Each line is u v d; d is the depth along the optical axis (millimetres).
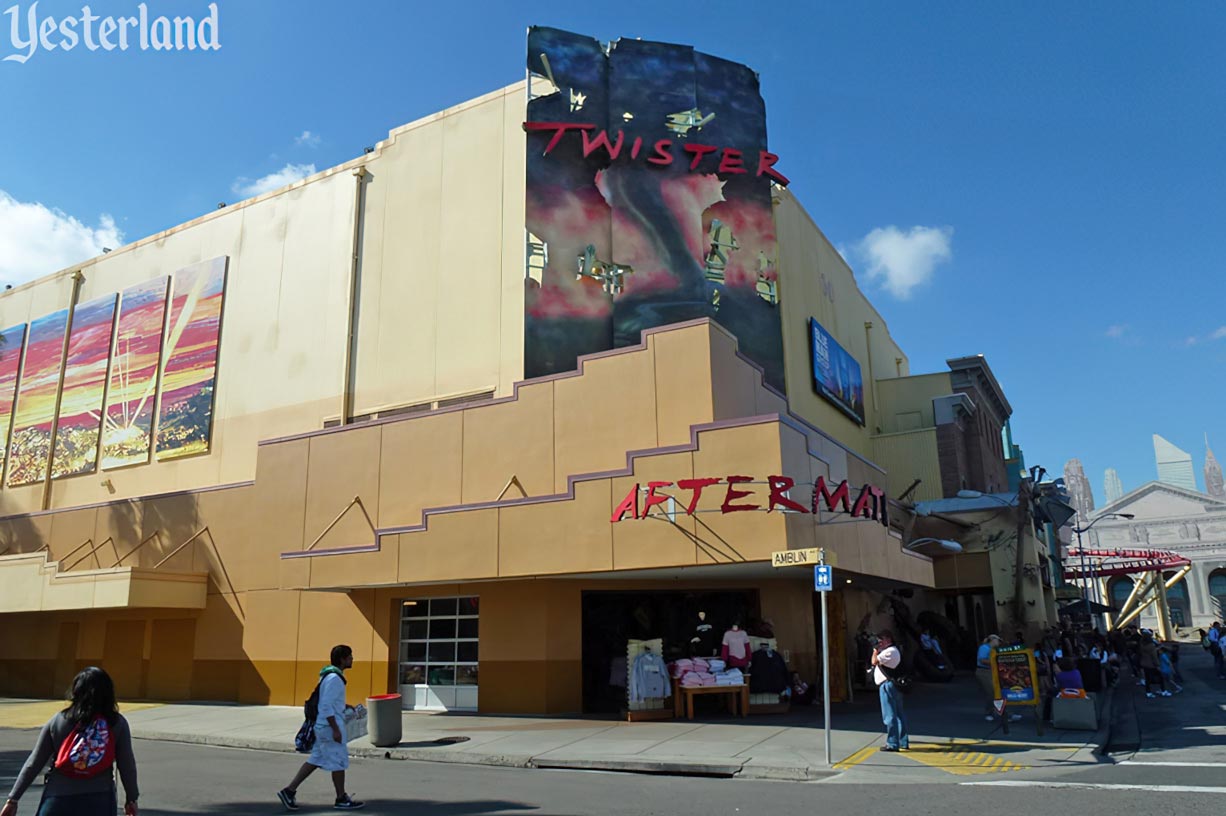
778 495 15359
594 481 17234
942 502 34594
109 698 5684
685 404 18109
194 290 31141
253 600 23953
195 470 29344
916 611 34344
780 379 26422
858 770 12125
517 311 24688
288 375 28109
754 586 20688
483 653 19875
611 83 26500
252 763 13992
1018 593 31781
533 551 17562
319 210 29078
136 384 31719
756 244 27000
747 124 27656
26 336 35656
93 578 24344
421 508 21016
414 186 27594
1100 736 15000
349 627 22094
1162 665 24531
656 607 20469
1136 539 104312
